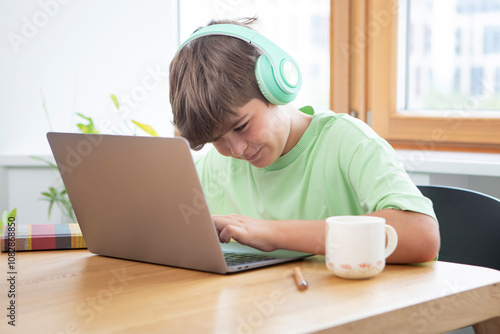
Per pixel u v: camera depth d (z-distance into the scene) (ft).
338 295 2.42
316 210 3.81
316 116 3.95
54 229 3.88
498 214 3.66
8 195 7.18
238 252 3.28
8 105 7.30
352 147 3.58
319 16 6.98
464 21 6.15
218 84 3.13
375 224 2.63
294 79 3.22
